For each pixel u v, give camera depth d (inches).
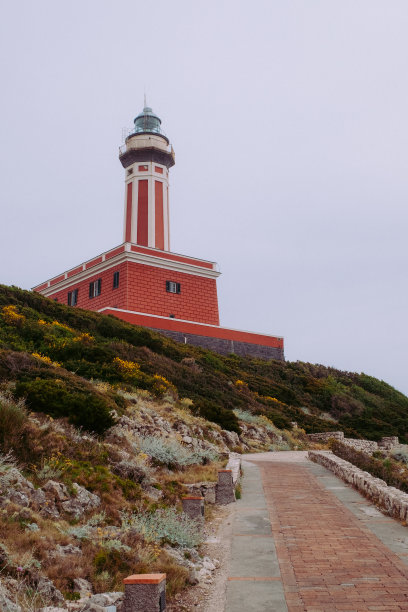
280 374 1963.6
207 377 1427.2
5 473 342.0
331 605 251.9
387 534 382.0
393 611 242.2
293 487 596.7
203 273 2118.6
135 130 2321.6
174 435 786.8
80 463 430.9
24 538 274.5
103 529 331.0
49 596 235.6
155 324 1828.2
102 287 1982.0
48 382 611.5
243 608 254.2
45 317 1378.0
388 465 733.3
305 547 354.0
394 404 2111.2
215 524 438.0
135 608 219.8
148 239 2129.7
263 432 1189.7
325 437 1365.7
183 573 294.4
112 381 1021.8
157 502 434.6
